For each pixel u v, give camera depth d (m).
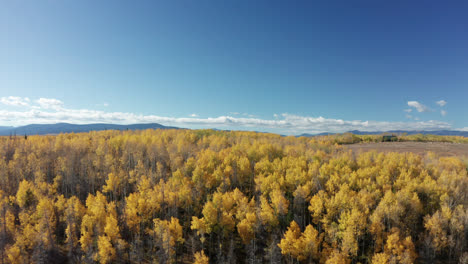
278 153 134.12
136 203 79.19
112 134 195.25
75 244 71.62
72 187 102.44
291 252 65.19
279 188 88.50
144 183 91.62
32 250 67.75
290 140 194.88
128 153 128.62
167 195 83.25
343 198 73.69
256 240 75.19
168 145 146.38
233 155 119.25
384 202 71.81
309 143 175.12
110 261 66.19
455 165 111.62
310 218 84.56
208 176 94.19
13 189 98.19
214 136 186.38
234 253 70.94
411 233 72.12
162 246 65.44
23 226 75.06
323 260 63.16
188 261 68.38
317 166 102.94
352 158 129.00
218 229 73.94
